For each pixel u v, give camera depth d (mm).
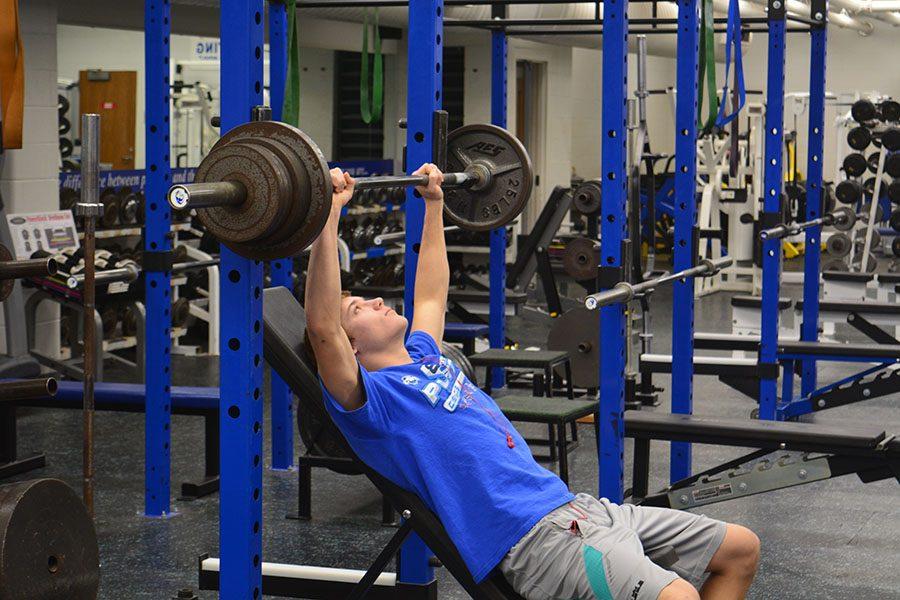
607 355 3141
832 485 4445
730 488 3426
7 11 3064
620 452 3168
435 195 2523
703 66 3797
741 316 6504
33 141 6117
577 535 2129
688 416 3732
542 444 4918
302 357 2359
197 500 4102
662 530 2293
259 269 2068
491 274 6000
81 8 7285
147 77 3721
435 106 2660
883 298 7793
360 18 7320
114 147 10844
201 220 1826
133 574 3316
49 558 2543
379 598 2883
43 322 6262
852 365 7172
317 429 3881
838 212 6223
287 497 4160
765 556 3588
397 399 2164
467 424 2186
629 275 3104
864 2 9898
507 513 2137
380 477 2203
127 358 7043
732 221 10430
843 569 3471
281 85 4102
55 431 5168
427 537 2174
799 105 10172
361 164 8914
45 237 5996
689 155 3930
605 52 2980
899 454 3289
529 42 10828
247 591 2102
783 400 5777
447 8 6953
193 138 9875
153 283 3828
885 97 10617
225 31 1983
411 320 2766
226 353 2053
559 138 11602
